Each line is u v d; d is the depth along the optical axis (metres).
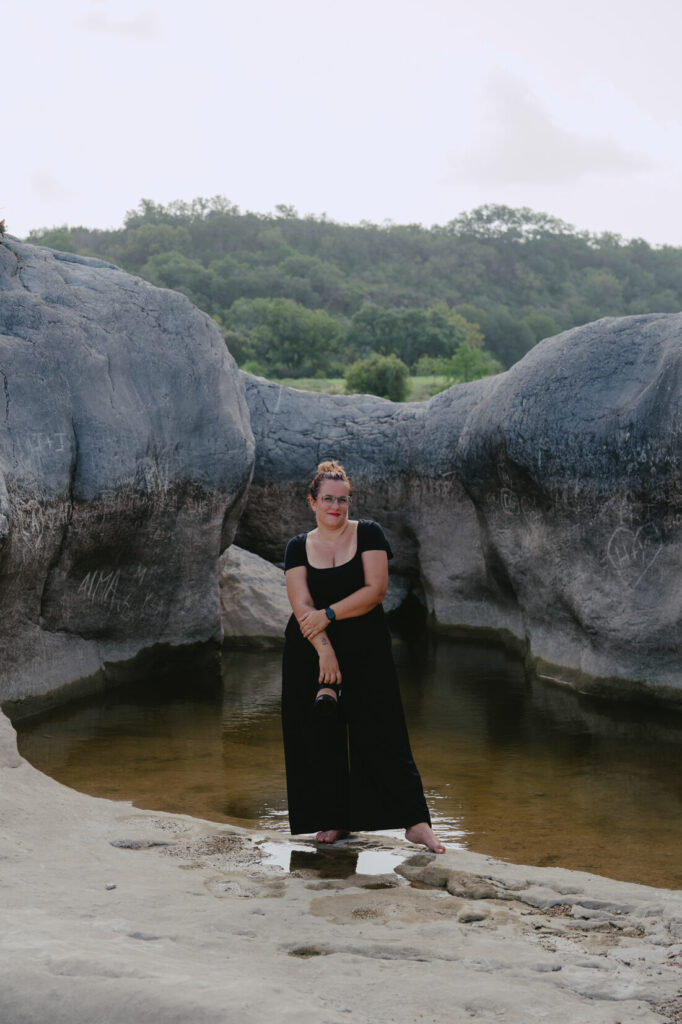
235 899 4.04
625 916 4.00
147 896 3.98
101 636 9.65
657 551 9.02
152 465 9.64
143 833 4.93
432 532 13.21
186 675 10.31
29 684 8.58
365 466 13.61
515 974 3.33
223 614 12.15
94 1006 2.83
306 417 14.09
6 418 8.27
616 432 9.21
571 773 6.96
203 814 5.94
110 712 8.67
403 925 3.81
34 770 5.70
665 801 6.32
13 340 8.70
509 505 10.95
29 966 3.01
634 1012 3.06
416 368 90.00
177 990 2.88
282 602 12.44
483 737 7.96
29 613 8.52
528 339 133.75
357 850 4.85
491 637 12.61
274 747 7.56
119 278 10.29
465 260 155.25
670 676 8.95
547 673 10.27
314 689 4.82
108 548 9.28
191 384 10.30
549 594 10.24
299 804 4.88
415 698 9.37
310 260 137.62
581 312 151.75
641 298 163.00
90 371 9.21
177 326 10.41
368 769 4.85
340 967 3.30
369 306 99.62
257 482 13.89
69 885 4.08
